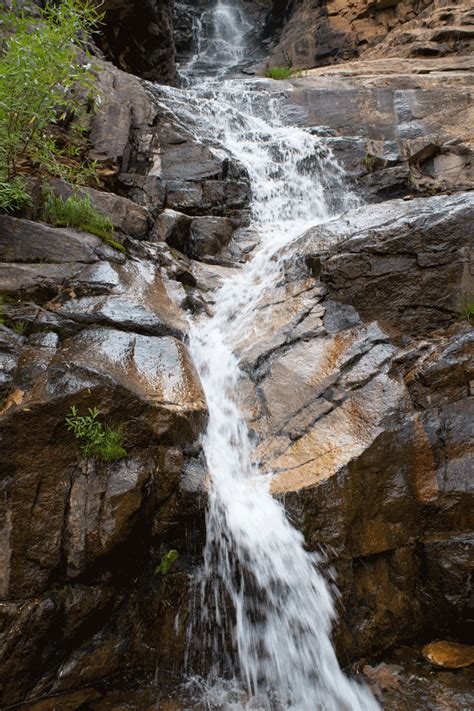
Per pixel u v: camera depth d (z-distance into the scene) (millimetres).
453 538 4098
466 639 4031
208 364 5133
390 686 3648
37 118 5137
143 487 3732
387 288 5598
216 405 4801
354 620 3887
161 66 14953
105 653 3598
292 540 3832
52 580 3469
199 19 23969
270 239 7508
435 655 3879
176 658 3752
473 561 3979
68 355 4125
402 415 4492
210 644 3799
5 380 3799
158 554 3861
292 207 8711
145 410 3951
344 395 4727
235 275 6617
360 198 9133
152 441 3926
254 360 5191
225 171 8422
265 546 3781
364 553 4004
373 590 4008
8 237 5109
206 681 3727
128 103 8414
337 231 6078
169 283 5809
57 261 5145
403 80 11328
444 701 3492
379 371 4879
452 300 5508
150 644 3723
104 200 6258
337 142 9578
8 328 4230
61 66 5016
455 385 4727
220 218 7348
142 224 6445
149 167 8164
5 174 5270
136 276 5508
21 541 3410
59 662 3488
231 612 3814
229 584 3822
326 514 3934
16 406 3635
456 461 4395
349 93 10625
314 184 9234
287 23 21672
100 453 3721
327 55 19219
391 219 5875
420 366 4840
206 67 22016
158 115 8844
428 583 4109
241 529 3826
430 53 13984
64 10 5102
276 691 3678
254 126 10336
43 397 3699
